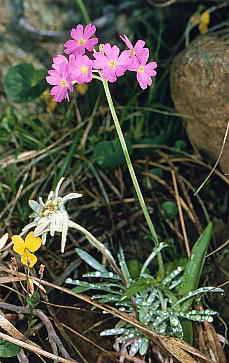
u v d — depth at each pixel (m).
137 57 0.27
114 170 0.40
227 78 0.33
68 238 0.37
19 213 0.38
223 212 0.38
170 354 0.29
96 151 0.39
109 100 0.28
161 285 0.31
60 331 0.30
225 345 0.31
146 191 0.39
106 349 0.31
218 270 0.34
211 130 0.36
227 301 0.33
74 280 0.31
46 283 0.31
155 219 0.38
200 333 0.31
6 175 0.39
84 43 0.27
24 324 0.32
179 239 0.36
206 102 0.35
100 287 0.32
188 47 0.38
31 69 0.40
